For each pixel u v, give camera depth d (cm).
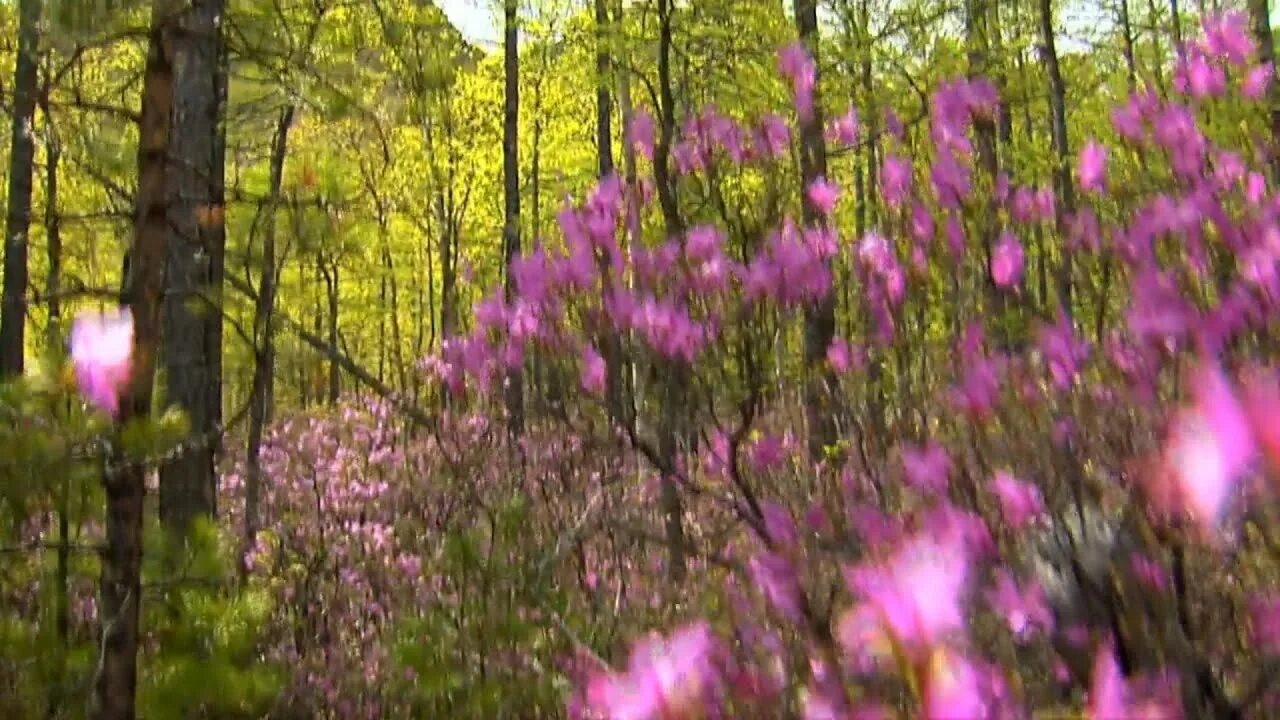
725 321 405
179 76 528
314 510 852
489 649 394
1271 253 278
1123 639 229
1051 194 355
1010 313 328
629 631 371
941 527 253
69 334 325
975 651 213
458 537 433
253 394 502
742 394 388
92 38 336
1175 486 230
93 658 319
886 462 324
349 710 463
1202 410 233
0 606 340
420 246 2173
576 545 501
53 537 364
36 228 916
